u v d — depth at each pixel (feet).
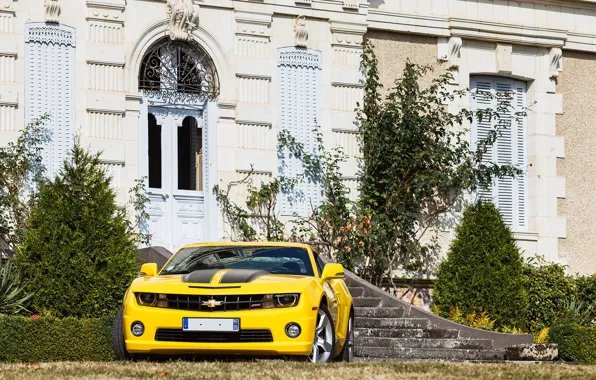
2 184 54.08
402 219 63.05
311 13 62.64
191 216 59.82
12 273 46.98
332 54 63.16
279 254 38.60
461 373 32.12
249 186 60.39
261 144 60.95
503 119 67.51
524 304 59.06
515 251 59.62
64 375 29.78
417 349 49.60
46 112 56.03
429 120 63.98
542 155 69.21
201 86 60.18
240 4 61.00
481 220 59.57
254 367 31.76
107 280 47.19
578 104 70.59
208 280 35.09
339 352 39.50
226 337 34.24
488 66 68.13
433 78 66.44
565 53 70.44
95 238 47.70
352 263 61.11
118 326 36.22
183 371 30.58
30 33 56.03
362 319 51.72
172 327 34.37
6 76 55.31
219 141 60.08
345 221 61.31
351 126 63.00
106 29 57.67
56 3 56.39
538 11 69.36
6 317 43.29
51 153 55.88
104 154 57.00
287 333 34.27
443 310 59.21
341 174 62.28
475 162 65.92
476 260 59.00
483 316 57.98
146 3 58.80
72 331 44.39
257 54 61.31
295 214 61.16
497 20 68.08
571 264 69.31
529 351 49.65
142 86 58.85
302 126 62.08
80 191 48.37
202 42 60.03
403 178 63.16
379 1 64.95
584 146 70.49
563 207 69.46
